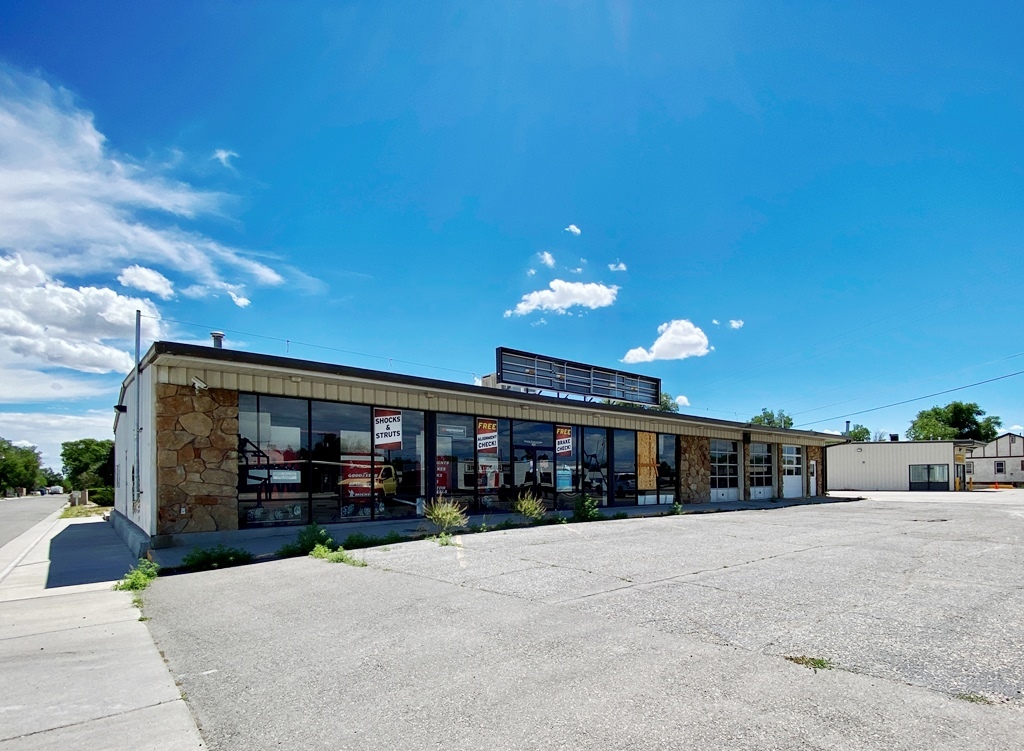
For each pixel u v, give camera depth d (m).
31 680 4.36
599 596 6.51
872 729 3.25
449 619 5.69
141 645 5.23
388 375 13.63
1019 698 3.67
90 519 24.14
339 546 10.40
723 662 4.35
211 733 3.43
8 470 82.25
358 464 13.91
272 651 4.91
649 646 4.74
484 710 3.62
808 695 3.72
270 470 12.46
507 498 17.17
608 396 23.92
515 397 16.67
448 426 15.92
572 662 4.41
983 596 6.43
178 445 11.32
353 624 5.63
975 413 75.44
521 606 6.12
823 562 8.72
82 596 7.52
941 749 3.02
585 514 15.88
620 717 3.46
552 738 3.22
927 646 4.69
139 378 13.46
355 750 3.17
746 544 10.77
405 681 4.14
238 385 12.08
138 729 3.50
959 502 27.64
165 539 10.95
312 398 13.20
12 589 8.17
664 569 8.12
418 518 14.82
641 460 21.92
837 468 50.12
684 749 3.06
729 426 25.02
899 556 9.34
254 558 9.76
